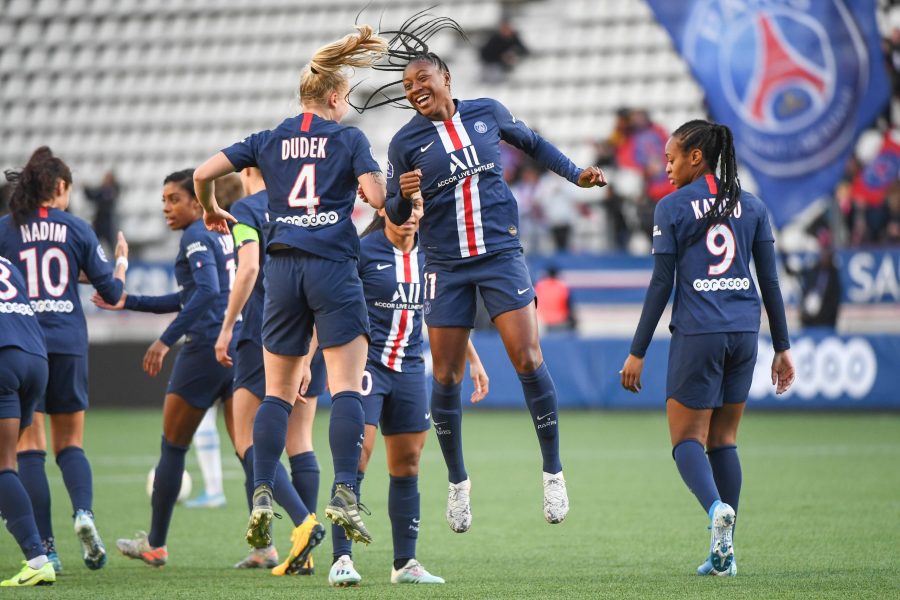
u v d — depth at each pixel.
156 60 84.25
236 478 39.31
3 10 87.50
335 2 83.88
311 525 20.08
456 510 20.67
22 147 82.00
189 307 22.67
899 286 58.16
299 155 18.80
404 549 20.30
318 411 63.25
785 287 59.97
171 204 23.89
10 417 19.95
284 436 18.83
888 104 56.97
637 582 19.44
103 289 22.62
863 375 57.12
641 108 71.88
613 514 29.48
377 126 76.94
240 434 22.22
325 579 20.62
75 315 22.02
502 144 67.56
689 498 32.44
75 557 23.89
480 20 80.38
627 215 64.31
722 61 58.75
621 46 77.50
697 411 20.41
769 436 48.91
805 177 58.16
